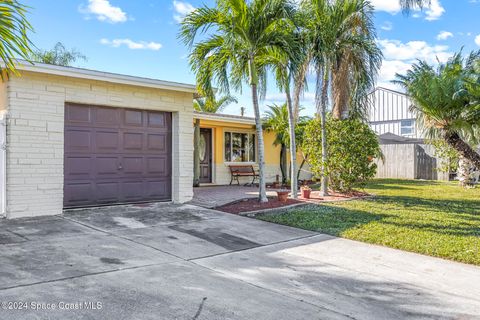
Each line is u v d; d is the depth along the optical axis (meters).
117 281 4.28
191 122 10.27
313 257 5.71
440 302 4.14
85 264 4.81
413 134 24.45
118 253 5.39
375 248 6.29
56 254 5.17
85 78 8.30
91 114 8.64
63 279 4.24
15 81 7.46
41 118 7.80
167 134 10.02
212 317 3.48
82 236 6.23
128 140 9.26
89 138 8.61
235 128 16.69
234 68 9.73
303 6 10.54
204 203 10.00
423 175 19.73
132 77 8.91
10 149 7.43
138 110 9.44
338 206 10.08
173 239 6.36
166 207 9.23
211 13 8.89
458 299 4.23
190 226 7.36
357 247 6.33
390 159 20.44
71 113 8.34
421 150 19.84
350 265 5.38
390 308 3.95
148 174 9.66
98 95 8.62
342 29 11.02
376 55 11.55
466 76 9.43
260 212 8.98
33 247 5.45
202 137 15.93
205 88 9.76
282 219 8.28
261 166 10.07
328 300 4.08
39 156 7.79
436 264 5.49
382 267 5.32
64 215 7.88
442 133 10.23
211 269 4.94
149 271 4.70
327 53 10.80
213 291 4.15
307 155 13.54
